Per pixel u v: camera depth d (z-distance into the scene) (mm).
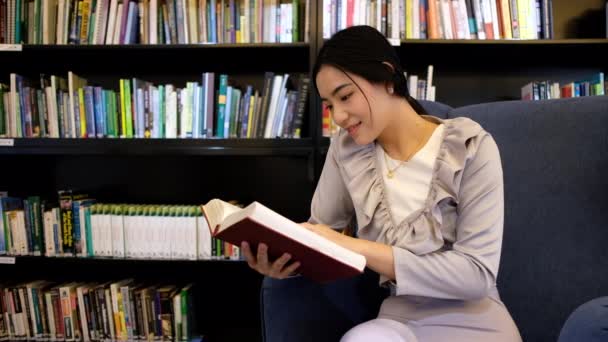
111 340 1691
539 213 924
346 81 752
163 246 1652
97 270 1935
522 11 1606
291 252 650
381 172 865
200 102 1642
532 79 1847
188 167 1913
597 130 893
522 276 923
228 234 656
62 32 1660
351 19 1586
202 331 1849
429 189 790
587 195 883
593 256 860
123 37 1655
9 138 1615
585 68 1823
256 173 1913
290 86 1764
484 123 1021
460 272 697
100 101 1661
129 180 1909
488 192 747
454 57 1782
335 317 854
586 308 553
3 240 1687
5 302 1713
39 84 1874
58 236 1671
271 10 1628
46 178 1909
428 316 766
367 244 731
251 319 1925
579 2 1818
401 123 838
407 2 1613
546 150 940
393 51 810
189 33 1654
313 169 1566
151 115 1651
